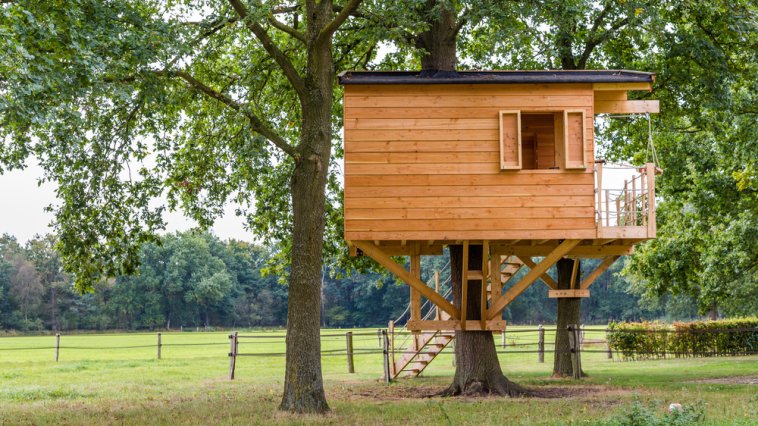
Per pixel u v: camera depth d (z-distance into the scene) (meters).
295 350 14.62
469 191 15.55
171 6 17.86
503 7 15.60
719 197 25.50
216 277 101.62
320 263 15.12
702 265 29.56
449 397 17.06
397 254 17.48
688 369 24.20
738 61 20.88
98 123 17.00
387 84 15.55
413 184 15.53
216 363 31.25
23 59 10.95
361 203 15.49
